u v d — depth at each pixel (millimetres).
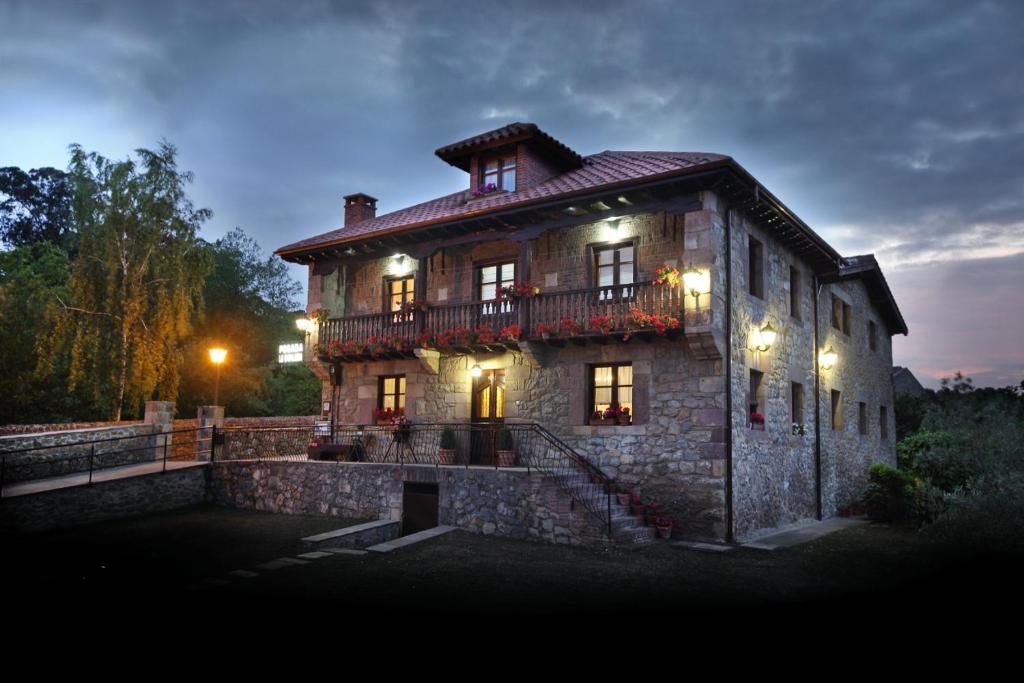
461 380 15617
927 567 10242
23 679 5965
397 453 16031
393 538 13156
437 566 9898
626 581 9109
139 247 23125
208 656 6520
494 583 8992
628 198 12992
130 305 22281
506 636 7035
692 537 12273
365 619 7570
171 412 18016
